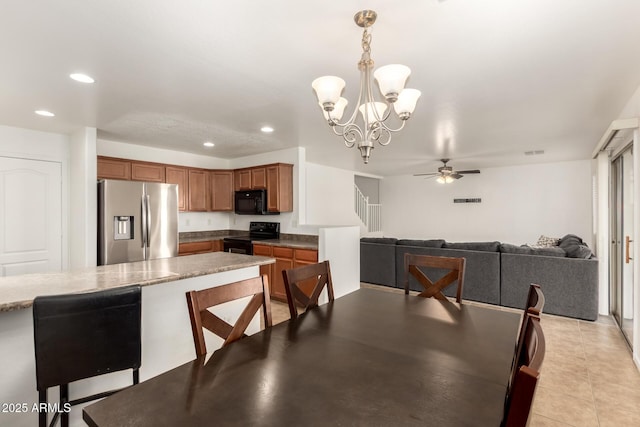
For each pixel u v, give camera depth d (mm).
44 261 3803
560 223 6602
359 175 8500
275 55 1997
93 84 2434
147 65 2127
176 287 2328
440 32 1731
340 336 1496
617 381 2463
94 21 1614
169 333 2279
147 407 942
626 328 3264
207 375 1134
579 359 2826
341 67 2170
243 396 1000
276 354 1305
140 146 4684
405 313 1847
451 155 5621
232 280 2711
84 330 1365
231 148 4941
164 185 4223
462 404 956
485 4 1486
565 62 2094
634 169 2652
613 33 1740
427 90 2584
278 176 4824
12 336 1637
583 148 4996
